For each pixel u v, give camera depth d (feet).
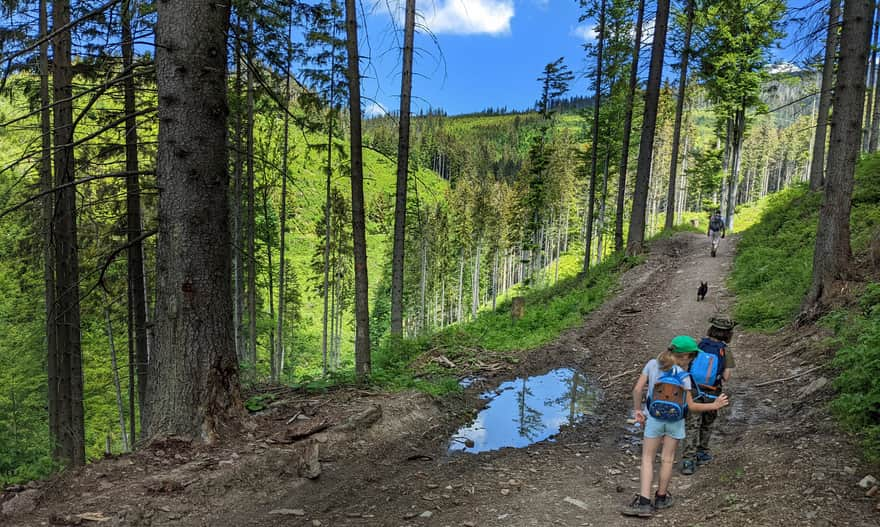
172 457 18.02
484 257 227.81
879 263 32.35
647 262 67.21
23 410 49.06
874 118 89.86
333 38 33.71
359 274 32.89
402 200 40.63
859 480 14.42
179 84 18.71
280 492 17.34
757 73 88.38
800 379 25.68
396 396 27.40
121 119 18.65
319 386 28.40
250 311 59.00
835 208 32.50
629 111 77.41
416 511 16.71
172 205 19.06
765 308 38.83
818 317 31.94
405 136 40.32
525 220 176.24
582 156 105.29
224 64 19.90
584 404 29.58
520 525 15.26
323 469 19.25
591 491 18.17
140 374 36.09
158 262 19.49
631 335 42.45
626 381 32.73
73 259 31.53
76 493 15.48
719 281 54.80
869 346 20.04
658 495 15.89
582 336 43.09
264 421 21.95
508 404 29.71
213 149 19.52
